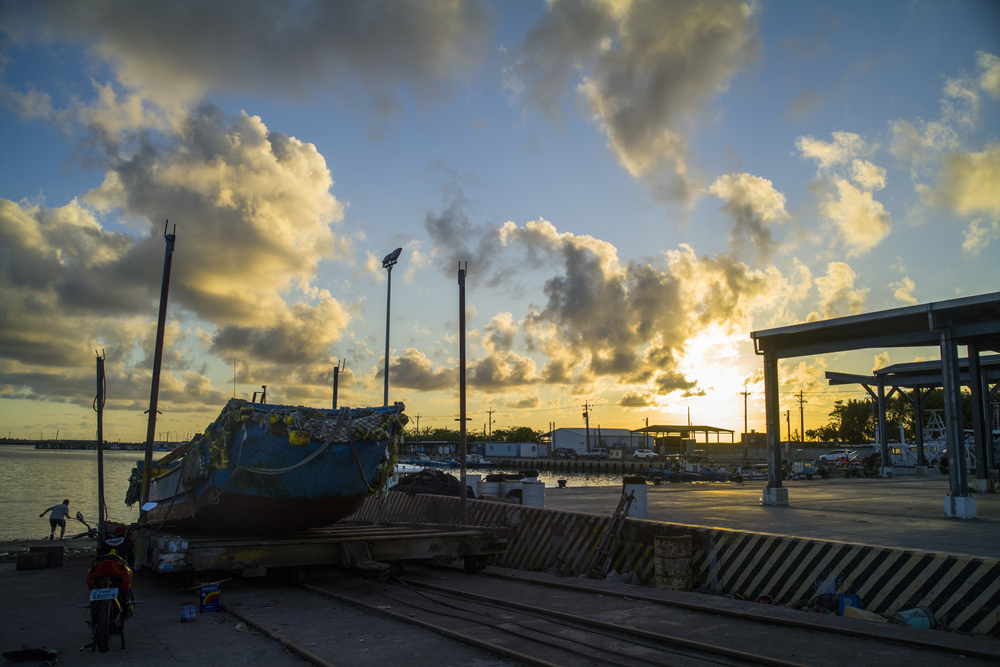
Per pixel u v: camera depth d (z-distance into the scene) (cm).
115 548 662
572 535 1148
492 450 13375
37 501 4494
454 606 854
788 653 626
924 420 8081
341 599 895
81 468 11106
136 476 1449
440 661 601
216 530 1184
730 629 721
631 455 11156
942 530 1379
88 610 835
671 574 941
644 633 683
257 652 636
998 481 2928
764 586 877
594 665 589
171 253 1230
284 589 1000
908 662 596
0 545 1666
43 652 609
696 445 10831
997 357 3622
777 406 2227
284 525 1091
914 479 4031
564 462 10275
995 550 1074
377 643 664
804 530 1366
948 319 1881
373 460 1102
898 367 4288
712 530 953
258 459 1021
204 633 717
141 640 684
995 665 587
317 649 640
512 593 949
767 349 2342
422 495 1642
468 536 1123
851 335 2217
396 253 1959
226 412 1035
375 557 1016
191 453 1112
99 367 882
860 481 3828
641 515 1553
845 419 10819
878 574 781
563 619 770
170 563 883
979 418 3070
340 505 1106
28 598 922
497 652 623
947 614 720
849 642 668
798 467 4547
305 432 1023
